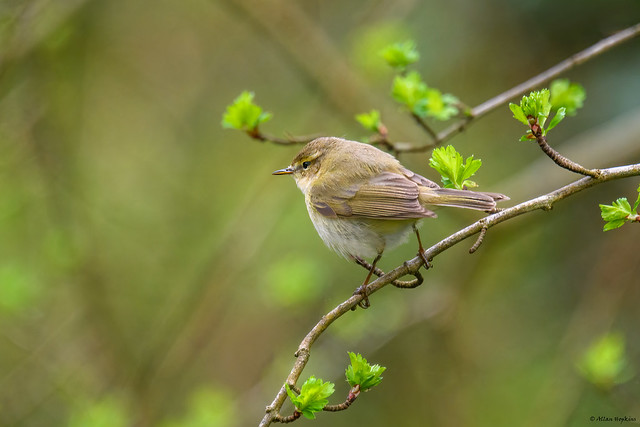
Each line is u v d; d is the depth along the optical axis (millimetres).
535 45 13195
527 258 13180
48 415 13398
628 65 12156
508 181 12352
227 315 15273
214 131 15844
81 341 13023
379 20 12883
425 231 13805
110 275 14508
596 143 11430
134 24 15805
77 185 13672
